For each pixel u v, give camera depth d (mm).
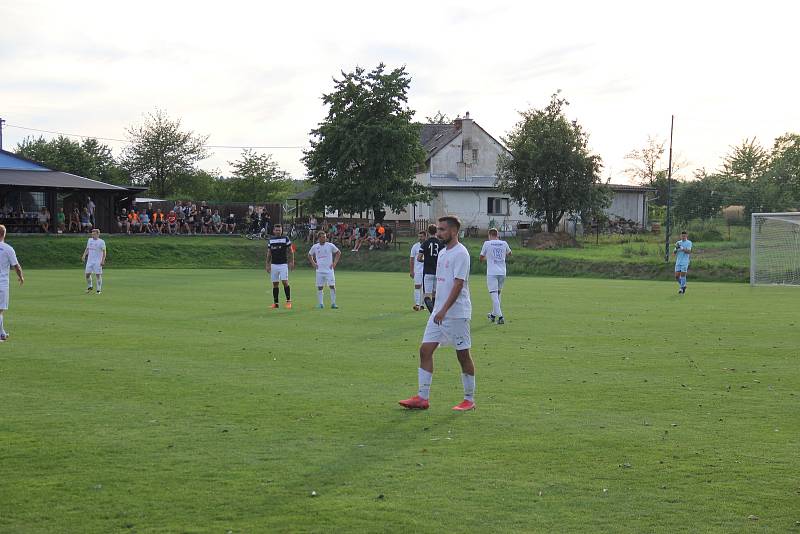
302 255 63406
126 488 7738
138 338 18375
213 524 6832
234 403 11516
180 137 106750
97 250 32281
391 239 64938
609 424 10398
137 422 10336
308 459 8719
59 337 18453
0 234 17859
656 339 18797
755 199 81500
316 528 6750
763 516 7094
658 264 48625
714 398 12047
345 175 67062
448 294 11148
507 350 17000
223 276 45938
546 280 45062
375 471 8305
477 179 82625
